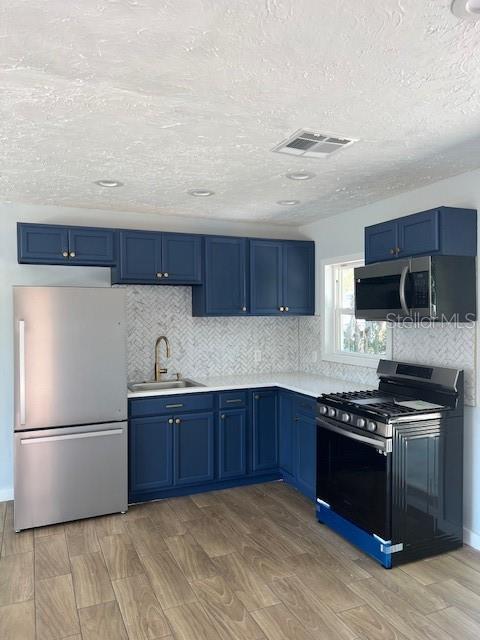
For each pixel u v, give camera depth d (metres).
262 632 2.23
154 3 1.37
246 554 2.96
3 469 3.82
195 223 4.50
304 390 3.75
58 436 3.37
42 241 3.63
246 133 2.38
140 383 4.18
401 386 3.36
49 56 1.65
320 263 4.56
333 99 2.00
